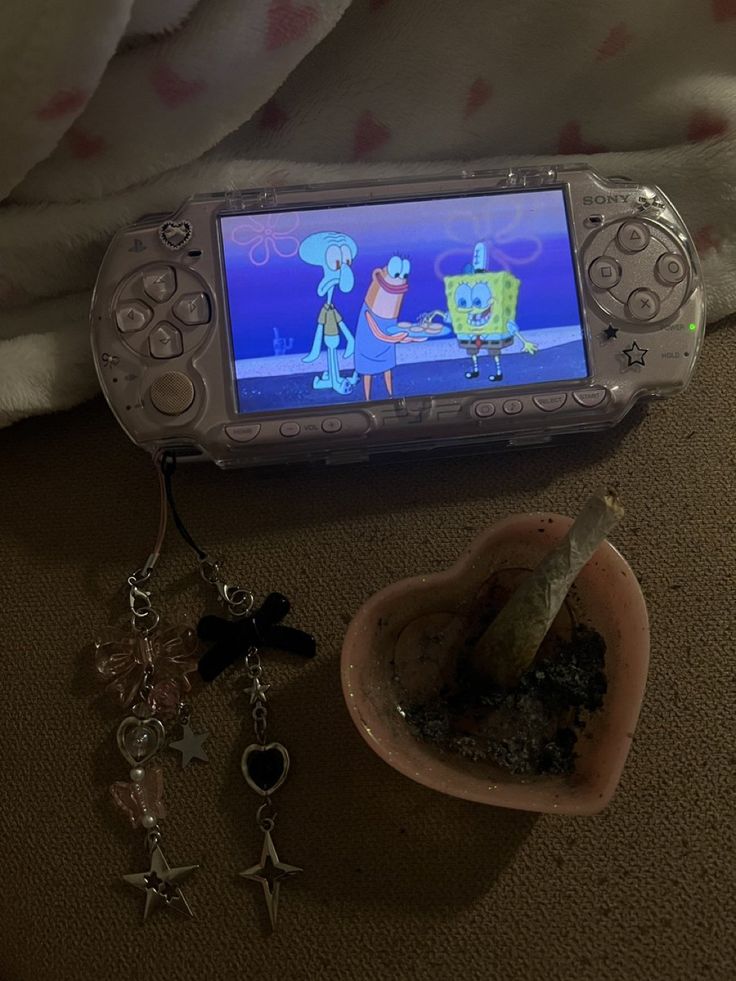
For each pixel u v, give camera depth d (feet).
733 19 0.73
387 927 0.64
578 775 0.57
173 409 0.67
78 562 0.72
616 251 0.71
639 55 0.74
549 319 0.69
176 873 0.65
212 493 0.74
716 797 0.67
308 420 0.67
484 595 0.62
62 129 0.65
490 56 0.73
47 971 0.64
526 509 0.73
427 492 0.74
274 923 0.64
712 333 0.77
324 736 0.68
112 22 0.59
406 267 0.70
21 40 0.59
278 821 0.66
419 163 0.78
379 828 0.66
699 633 0.70
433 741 0.60
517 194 0.71
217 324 0.68
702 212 0.76
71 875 0.65
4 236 0.71
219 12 0.65
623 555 0.72
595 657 0.60
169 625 0.71
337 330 0.69
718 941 0.64
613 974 0.63
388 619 0.60
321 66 0.74
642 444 0.75
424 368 0.68
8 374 0.70
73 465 0.74
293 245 0.70
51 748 0.68
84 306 0.76
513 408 0.68
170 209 0.73
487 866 0.65
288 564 0.72
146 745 0.67
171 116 0.70
